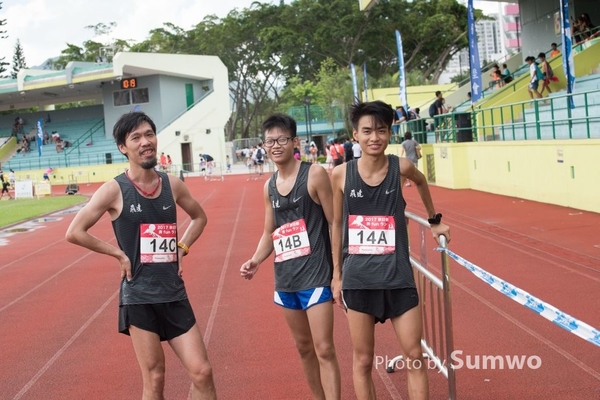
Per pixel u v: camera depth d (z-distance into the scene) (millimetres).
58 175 50406
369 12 58188
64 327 7633
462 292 7824
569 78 14477
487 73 32562
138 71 49719
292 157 4484
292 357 5953
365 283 4059
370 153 4035
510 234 11555
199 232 4383
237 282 9539
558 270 8625
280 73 68812
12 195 39406
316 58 64250
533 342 5852
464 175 20359
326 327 4332
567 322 2711
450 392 4379
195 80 53906
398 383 5160
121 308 4082
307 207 4406
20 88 51625
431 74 63875
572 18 25125
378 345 6125
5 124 58594
